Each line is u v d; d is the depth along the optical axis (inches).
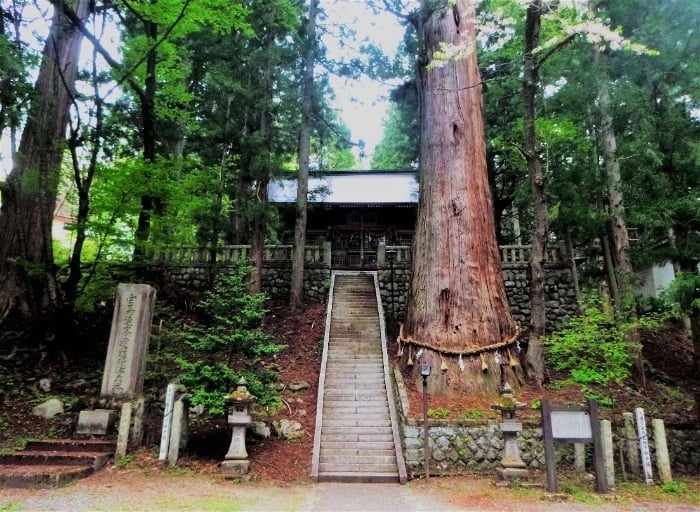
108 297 377.7
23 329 333.7
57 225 689.6
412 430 264.8
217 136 454.6
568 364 288.2
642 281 356.5
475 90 393.7
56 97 372.8
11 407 275.6
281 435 284.2
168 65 394.0
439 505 191.2
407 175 780.6
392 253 538.3
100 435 257.4
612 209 367.9
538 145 418.6
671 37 348.8
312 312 485.4
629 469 249.0
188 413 268.5
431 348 333.1
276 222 479.8
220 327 274.8
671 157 310.8
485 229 363.3
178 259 506.6
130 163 337.4
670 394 334.3
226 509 172.7
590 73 383.9
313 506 186.5
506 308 352.2
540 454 256.2
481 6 397.4
